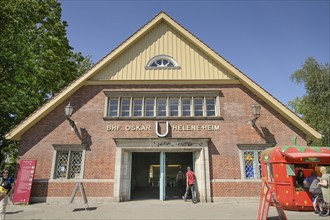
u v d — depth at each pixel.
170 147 14.13
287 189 10.98
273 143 14.22
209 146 14.27
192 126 14.59
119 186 13.48
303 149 11.22
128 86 15.46
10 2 17.83
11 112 19.61
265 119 14.71
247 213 10.09
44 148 14.17
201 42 15.92
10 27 17.42
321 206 9.79
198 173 14.06
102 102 15.12
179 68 15.69
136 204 12.56
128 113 15.10
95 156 14.05
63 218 9.19
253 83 14.98
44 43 21.28
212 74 15.60
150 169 22.11
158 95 15.28
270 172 12.02
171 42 16.33
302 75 28.28
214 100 15.35
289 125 14.58
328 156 10.55
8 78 18.42
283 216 7.91
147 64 15.80
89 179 13.66
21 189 13.02
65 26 23.86
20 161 13.59
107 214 9.91
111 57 15.56
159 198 15.16
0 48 17.56
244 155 14.20
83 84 15.37
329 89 26.36
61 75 22.56
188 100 15.35
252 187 13.60
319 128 25.53
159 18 16.45
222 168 13.90
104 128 14.55
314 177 10.67
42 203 13.07
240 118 14.78
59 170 14.02
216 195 13.47
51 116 14.70
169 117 14.73
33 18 20.22
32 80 19.95
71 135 14.42
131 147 14.10
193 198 13.20
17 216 9.62
